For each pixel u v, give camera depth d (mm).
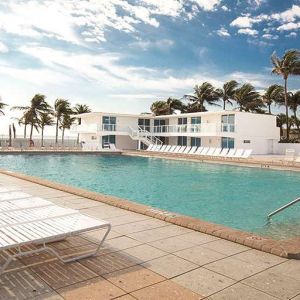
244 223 8602
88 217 4699
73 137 57094
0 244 3555
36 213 4891
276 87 51188
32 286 3551
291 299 3334
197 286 3590
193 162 25141
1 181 11398
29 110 50719
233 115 34062
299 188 14062
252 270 4008
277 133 37312
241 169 20500
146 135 40344
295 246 4613
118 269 3998
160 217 6266
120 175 18469
